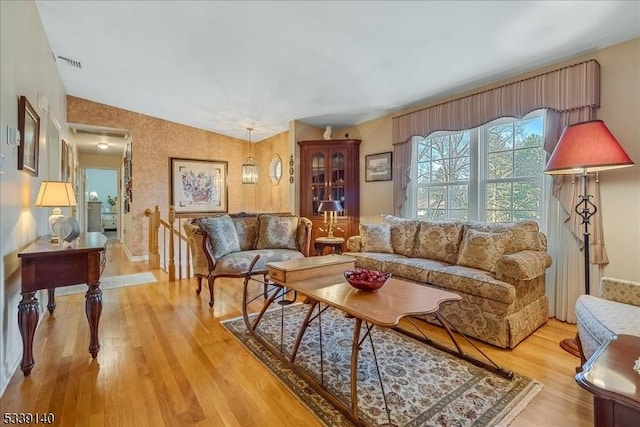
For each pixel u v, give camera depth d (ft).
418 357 7.13
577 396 5.65
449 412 5.23
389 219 12.98
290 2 7.91
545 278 9.51
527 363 6.88
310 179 16.58
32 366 6.30
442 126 12.20
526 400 5.55
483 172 11.65
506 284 7.70
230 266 10.62
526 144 10.52
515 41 8.64
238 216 13.47
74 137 20.31
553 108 9.25
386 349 7.52
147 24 9.66
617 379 2.96
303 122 17.22
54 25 10.34
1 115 6.10
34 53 9.06
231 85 13.52
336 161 16.37
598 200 8.66
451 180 12.70
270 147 21.33
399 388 5.92
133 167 18.52
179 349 7.41
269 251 11.98
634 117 8.20
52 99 12.22
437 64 10.14
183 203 20.20
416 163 14.01
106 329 8.57
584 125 7.52
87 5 9.14
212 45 10.43
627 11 7.27
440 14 7.75
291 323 9.09
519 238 9.24
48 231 10.59
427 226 11.44
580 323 6.15
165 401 5.48
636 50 8.16
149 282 13.56
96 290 6.95
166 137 19.58
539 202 10.21
